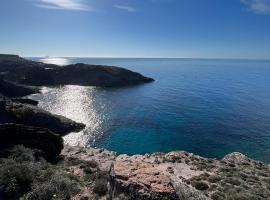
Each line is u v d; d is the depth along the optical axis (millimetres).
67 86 174250
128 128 78688
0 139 29516
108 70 194875
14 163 20297
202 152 61406
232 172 38000
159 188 14828
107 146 64688
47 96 133250
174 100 124125
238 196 25531
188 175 35656
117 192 14992
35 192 16828
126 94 142000
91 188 19641
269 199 26859
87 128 78375
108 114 95188
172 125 81812
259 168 45125
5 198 16156
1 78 130875
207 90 159625
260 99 129875
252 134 73688
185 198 16828
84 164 30891
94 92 149000
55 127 73438
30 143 31953
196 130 77000
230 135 72750
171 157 46219
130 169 16547
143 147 64312
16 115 70125
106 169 29047
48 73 184125
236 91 157875
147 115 94125
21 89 137875
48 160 31469
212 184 30672
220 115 95000
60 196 17219
